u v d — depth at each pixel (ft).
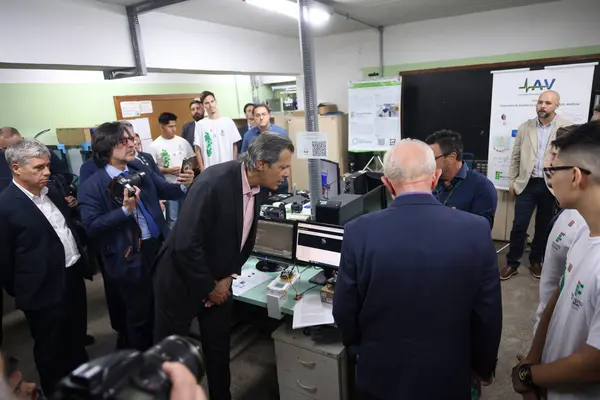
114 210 6.23
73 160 13.05
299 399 6.11
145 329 7.09
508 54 13.26
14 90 13.32
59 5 8.30
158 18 10.57
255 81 22.82
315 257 6.45
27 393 1.65
